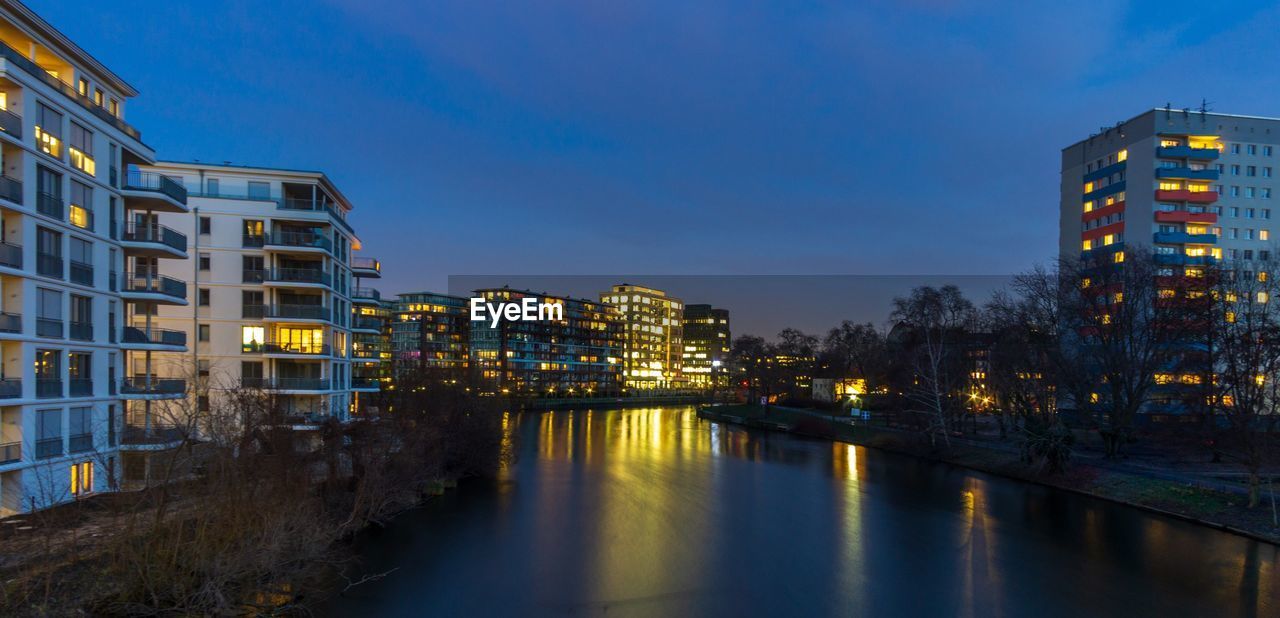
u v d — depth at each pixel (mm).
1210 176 82062
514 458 60688
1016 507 46406
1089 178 93875
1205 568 32438
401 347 168500
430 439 45875
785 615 26938
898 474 60750
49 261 34469
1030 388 64375
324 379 57688
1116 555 34750
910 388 80938
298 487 31547
